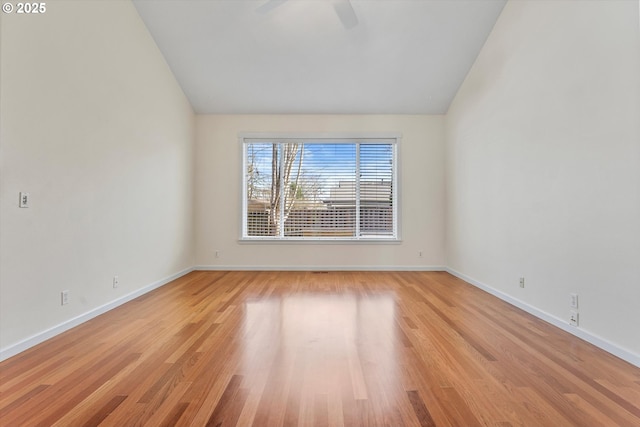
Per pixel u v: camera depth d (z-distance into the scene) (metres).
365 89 5.05
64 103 2.71
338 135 5.55
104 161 3.23
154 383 1.86
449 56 4.43
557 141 2.81
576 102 2.59
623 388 1.81
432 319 3.01
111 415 1.56
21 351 2.27
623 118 2.18
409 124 5.56
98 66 3.14
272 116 5.55
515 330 2.73
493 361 2.15
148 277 4.08
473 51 4.32
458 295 3.89
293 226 5.64
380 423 1.51
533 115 3.15
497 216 3.83
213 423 1.50
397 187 5.55
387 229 5.61
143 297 3.78
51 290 2.57
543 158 3.00
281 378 1.92
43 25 2.50
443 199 5.55
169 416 1.55
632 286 2.12
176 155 4.85
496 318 3.04
